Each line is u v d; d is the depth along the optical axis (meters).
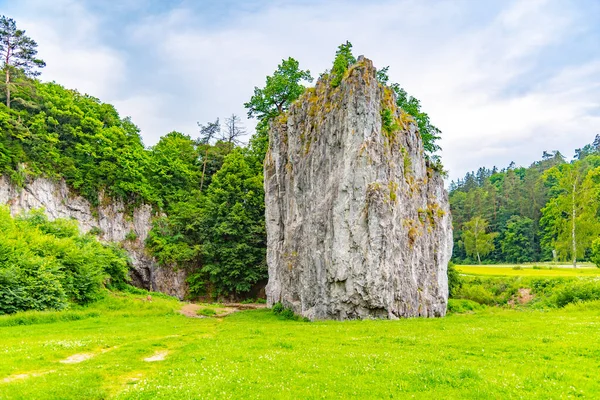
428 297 31.34
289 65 52.53
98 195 53.75
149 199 58.16
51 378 11.87
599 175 75.94
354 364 12.48
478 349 14.77
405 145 34.19
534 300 43.88
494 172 191.00
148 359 15.20
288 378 11.12
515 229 103.56
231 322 29.80
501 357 13.42
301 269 32.97
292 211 36.53
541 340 15.89
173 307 37.38
